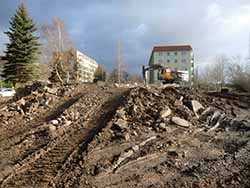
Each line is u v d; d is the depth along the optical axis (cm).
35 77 3819
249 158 1214
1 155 1273
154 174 1085
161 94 1917
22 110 1814
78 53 5147
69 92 2147
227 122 1587
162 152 1245
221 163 1170
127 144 1291
